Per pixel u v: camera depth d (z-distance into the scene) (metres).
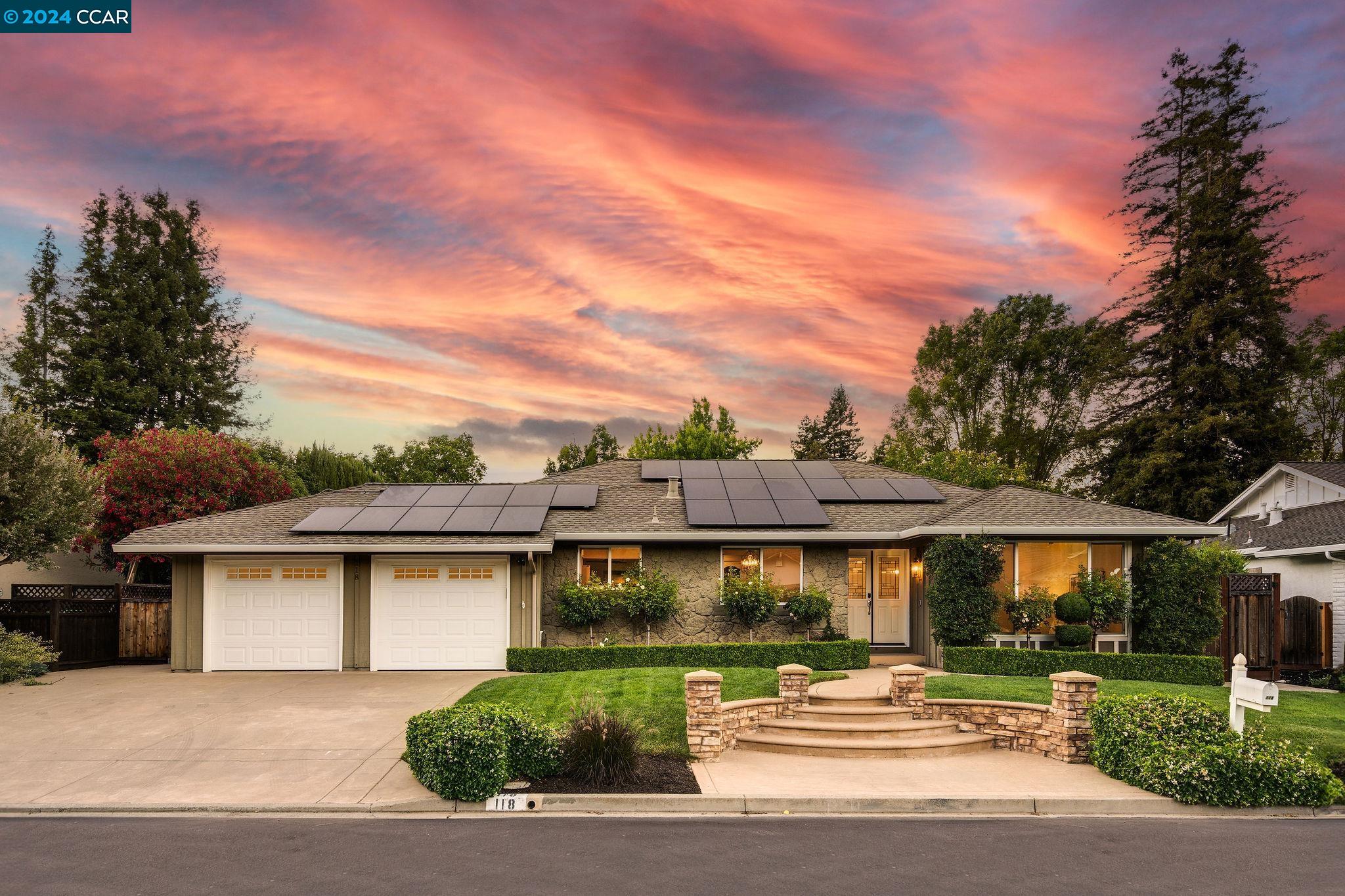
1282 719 11.66
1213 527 15.98
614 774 9.12
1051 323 43.88
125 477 22.48
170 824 7.88
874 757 10.66
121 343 32.16
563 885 6.14
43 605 17.77
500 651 17.22
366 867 6.55
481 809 8.51
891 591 19.11
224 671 17.03
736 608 17.59
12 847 7.07
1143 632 16.45
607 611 17.55
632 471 23.22
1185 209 33.72
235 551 16.64
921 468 36.09
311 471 36.91
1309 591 19.02
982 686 13.10
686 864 6.70
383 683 15.33
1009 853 7.11
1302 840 7.62
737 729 11.29
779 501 19.34
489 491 20.38
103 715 12.45
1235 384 30.52
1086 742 10.48
